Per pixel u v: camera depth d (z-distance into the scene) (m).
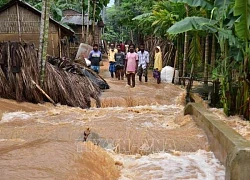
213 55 13.34
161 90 13.59
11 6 16.70
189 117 8.21
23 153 5.02
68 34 18.12
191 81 11.77
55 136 6.83
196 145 6.44
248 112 8.78
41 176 4.25
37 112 9.58
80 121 8.50
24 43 10.32
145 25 22.16
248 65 8.72
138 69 16.19
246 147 4.80
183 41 15.77
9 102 9.95
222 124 6.28
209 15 10.24
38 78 10.31
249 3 7.52
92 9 27.64
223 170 5.40
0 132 7.10
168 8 15.66
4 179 4.12
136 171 5.33
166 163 5.68
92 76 13.26
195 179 5.07
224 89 9.22
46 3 10.21
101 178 4.68
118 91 12.92
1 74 10.12
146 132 7.11
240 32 8.01
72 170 4.52
